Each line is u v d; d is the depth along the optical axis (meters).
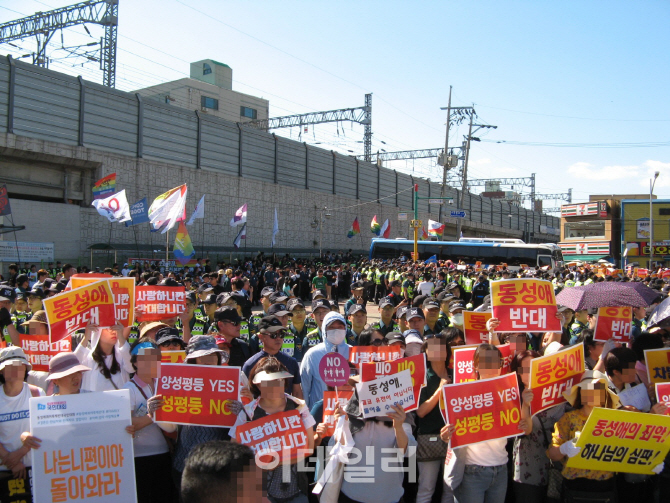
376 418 4.26
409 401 4.20
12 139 26.41
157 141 34.09
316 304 7.21
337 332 5.59
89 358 5.14
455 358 4.93
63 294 5.06
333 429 4.42
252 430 3.96
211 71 67.62
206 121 37.53
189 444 4.36
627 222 40.72
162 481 4.63
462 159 51.31
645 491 4.98
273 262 31.70
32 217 27.61
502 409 4.40
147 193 33.16
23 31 34.31
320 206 47.44
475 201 72.38
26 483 4.41
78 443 3.89
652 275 24.20
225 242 38.38
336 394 4.51
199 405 4.28
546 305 5.70
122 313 5.82
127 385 4.57
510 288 5.78
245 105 65.50
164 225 21.30
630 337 6.36
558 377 4.67
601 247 42.78
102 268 30.50
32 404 3.85
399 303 11.42
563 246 44.69
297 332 7.86
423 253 36.16
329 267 29.23
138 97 32.94
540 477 4.77
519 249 33.56
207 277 13.84
